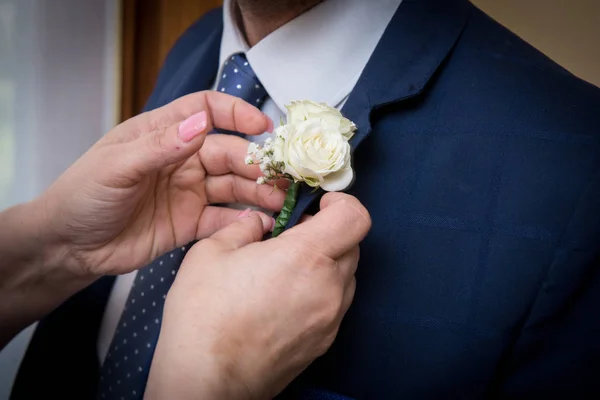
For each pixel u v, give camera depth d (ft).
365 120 0.90
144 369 1.01
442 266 0.89
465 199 0.89
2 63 2.12
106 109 2.36
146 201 1.05
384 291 0.92
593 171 0.84
